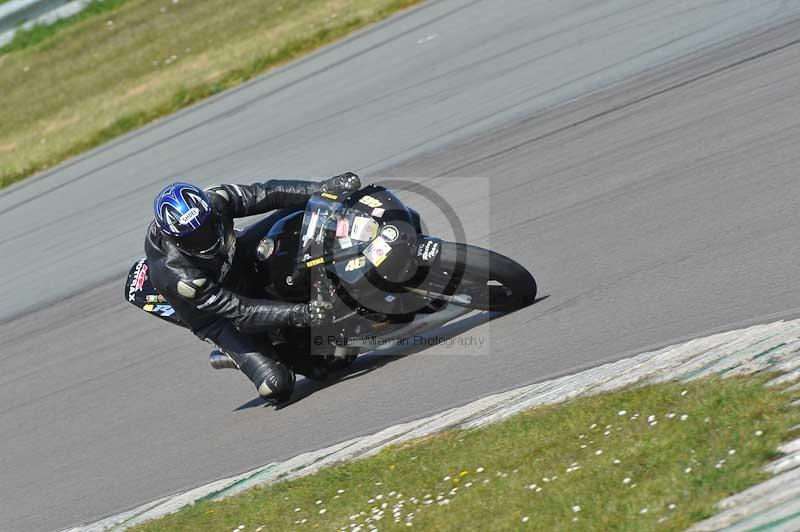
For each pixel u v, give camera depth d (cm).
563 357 1953
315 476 1856
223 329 2362
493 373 2014
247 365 2338
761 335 1673
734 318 1825
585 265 2348
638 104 3284
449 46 4744
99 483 2323
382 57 4975
